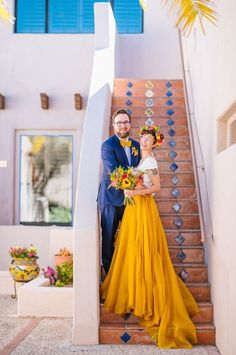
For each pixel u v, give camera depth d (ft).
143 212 17.26
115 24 29.25
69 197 30.60
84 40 30.63
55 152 30.63
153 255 17.08
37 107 30.48
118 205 17.89
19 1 31.81
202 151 21.17
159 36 32.07
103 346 16.71
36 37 30.73
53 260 26.32
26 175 30.78
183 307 17.04
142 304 16.67
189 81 26.14
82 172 18.61
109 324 17.40
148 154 17.75
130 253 17.03
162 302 16.72
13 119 30.48
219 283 16.52
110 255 18.52
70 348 16.52
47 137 30.71
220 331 16.20
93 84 23.71
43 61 30.63
